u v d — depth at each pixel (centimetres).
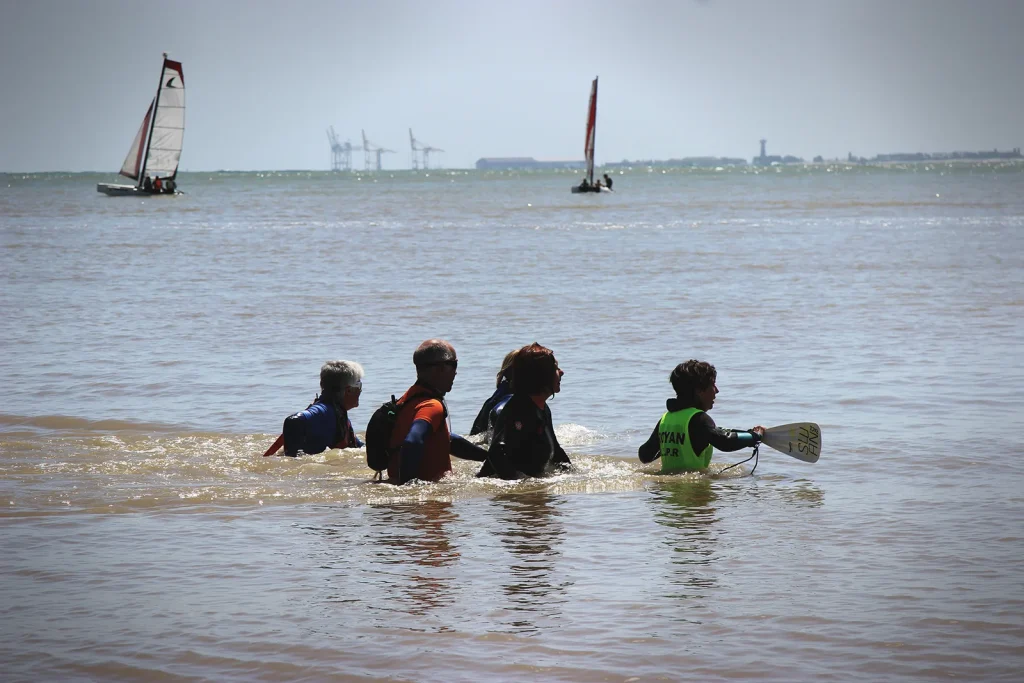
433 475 2931
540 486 2850
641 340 5722
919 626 1712
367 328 6266
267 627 1748
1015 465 2947
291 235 15788
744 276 9200
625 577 2003
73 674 1566
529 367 2934
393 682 1530
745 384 4391
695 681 1520
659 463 3169
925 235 14262
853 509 2512
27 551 2212
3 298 7869
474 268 10250
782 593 1891
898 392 4141
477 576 2023
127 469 3055
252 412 3981
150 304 7469
